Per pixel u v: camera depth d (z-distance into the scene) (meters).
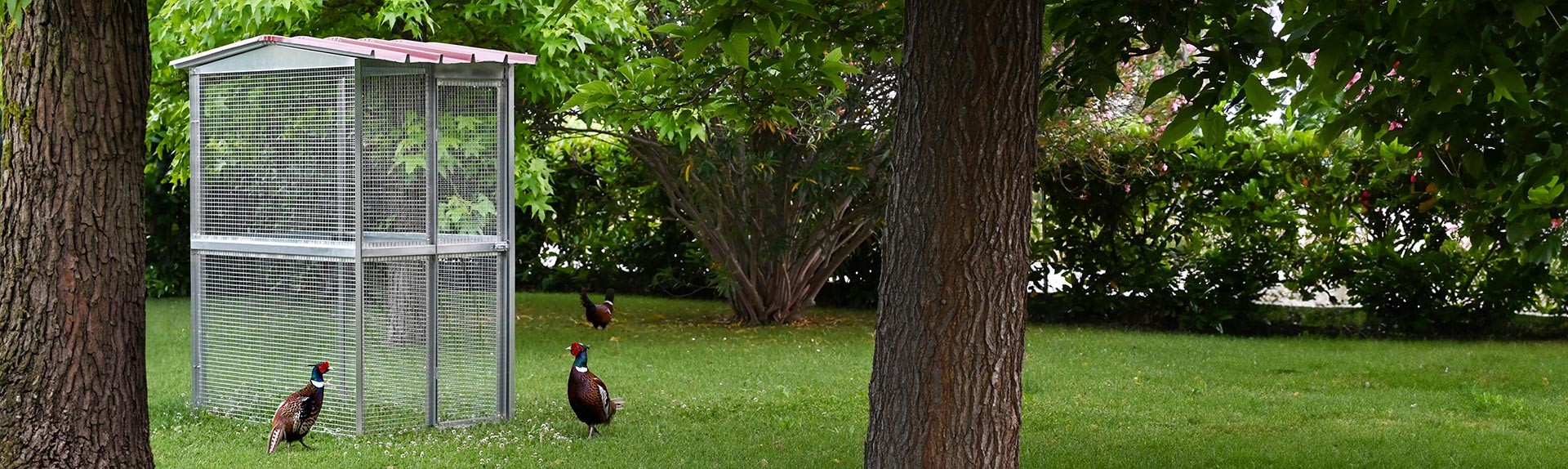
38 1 4.43
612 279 15.41
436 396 6.71
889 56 5.68
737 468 5.84
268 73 6.52
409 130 6.50
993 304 4.10
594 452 6.11
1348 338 11.45
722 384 8.39
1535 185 4.66
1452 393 8.15
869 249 13.98
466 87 6.61
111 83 4.52
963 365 4.09
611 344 10.55
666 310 13.55
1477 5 4.20
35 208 4.49
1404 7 4.24
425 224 6.56
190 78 6.81
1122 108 11.60
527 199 10.36
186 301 13.88
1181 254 12.23
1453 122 4.73
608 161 14.47
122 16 4.55
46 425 4.51
